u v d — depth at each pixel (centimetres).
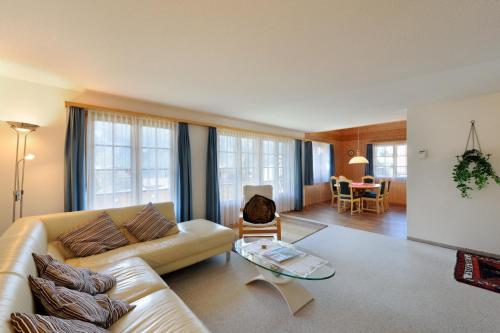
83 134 286
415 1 129
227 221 449
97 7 134
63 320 93
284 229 429
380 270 262
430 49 184
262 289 225
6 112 251
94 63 211
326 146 778
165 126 365
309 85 266
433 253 310
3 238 153
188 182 384
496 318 180
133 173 327
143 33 162
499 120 293
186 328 117
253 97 313
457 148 323
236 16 143
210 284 235
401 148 701
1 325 73
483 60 203
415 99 324
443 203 336
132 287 153
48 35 164
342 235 392
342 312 190
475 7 133
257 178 509
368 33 162
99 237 223
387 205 622
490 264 273
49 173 274
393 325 174
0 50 187
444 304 198
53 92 275
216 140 428
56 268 133
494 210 297
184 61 206
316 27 154
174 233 271
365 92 294
